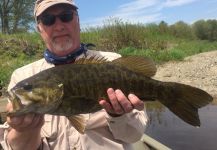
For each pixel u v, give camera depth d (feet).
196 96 1.75
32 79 1.71
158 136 4.56
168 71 9.52
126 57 1.80
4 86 7.64
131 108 1.72
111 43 11.94
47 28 2.39
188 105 1.76
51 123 2.23
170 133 4.67
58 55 2.41
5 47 11.38
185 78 8.83
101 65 1.77
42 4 2.40
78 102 1.73
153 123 5.17
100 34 12.32
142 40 12.34
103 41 11.96
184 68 9.72
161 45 12.87
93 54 2.45
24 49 11.44
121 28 12.27
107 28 12.39
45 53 2.45
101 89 1.75
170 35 15.90
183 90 1.77
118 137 2.13
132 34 12.25
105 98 1.75
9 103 1.68
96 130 2.19
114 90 1.76
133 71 1.79
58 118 2.24
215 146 4.12
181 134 4.60
